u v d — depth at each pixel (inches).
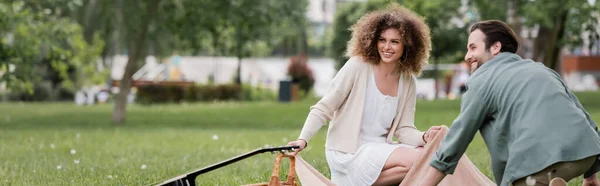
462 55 1286.9
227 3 775.7
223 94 1355.8
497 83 179.9
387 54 220.5
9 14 657.6
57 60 728.3
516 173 172.9
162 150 480.1
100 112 1039.0
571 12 791.7
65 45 1069.8
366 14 226.5
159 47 962.1
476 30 191.9
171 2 804.0
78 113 1016.2
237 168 357.7
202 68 1830.7
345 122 223.0
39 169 354.3
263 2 773.3
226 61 1865.2
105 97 1470.2
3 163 385.1
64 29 717.3
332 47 1699.1
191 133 643.5
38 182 308.7
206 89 1331.2
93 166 368.5
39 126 783.7
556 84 175.8
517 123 175.0
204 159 419.5
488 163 364.2
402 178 211.9
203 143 536.1
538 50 929.5
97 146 510.9
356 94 222.4
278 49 2202.3
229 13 778.8
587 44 845.8
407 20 221.8
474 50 191.8
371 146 218.1
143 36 823.7
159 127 761.6
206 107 1128.8
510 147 176.1
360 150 219.3
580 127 171.2
